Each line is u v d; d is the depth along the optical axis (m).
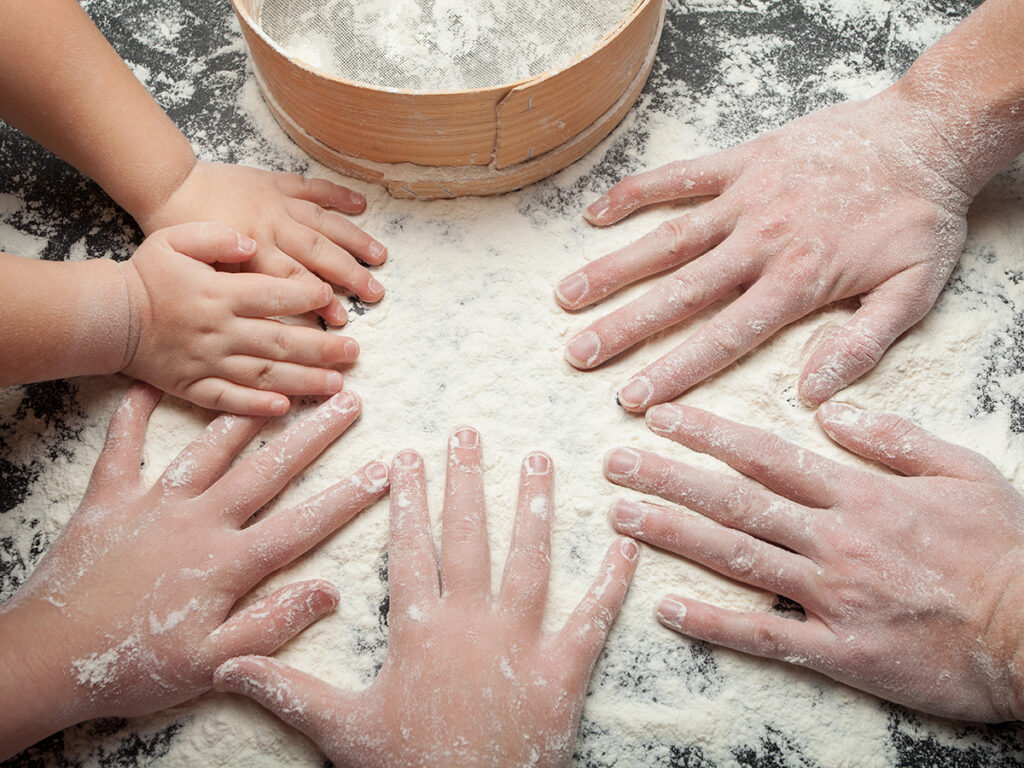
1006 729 0.94
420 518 0.94
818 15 1.21
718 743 0.92
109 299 0.93
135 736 0.92
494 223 1.10
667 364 0.99
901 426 0.97
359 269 1.04
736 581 0.96
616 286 1.04
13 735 0.85
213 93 1.16
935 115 1.01
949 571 0.90
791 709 0.93
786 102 1.16
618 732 0.92
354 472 0.98
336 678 0.93
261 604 0.92
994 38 0.99
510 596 0.91
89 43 0.99
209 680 0.90
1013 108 0.98
